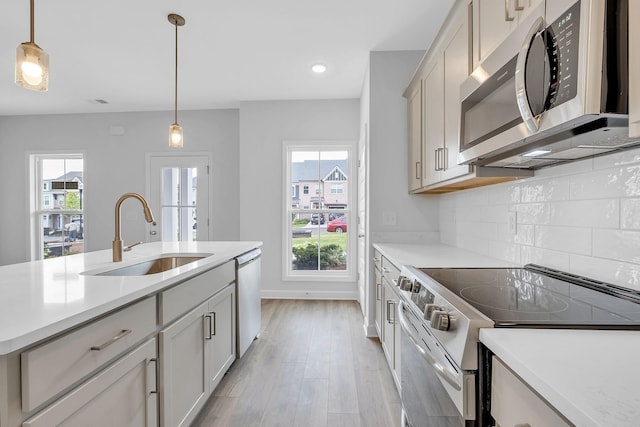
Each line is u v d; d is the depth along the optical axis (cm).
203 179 446
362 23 249
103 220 453
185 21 243
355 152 404
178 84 362
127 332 107
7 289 112
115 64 314
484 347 77
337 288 408
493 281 124
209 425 171
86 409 92
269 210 413
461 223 236
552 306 91
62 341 84
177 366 144
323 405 187
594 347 66
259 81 355
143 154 451
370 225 287
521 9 106
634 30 65
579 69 71
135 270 191
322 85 367
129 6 225
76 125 455
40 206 464
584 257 121
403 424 156
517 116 99
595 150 108
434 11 234
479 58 146
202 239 446
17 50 141
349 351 257
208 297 181
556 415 51
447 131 184
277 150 411
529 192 155
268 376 219
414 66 289
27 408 74
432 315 90
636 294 97
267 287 414
